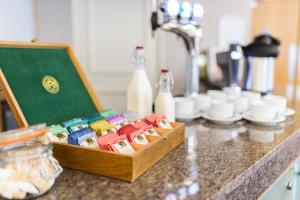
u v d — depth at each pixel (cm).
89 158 65
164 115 94
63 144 67
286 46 440
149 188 59
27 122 72
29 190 54
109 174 64
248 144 89
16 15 111
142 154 65
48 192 58
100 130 74
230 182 63
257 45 153
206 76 213
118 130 75
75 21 209
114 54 225
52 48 91
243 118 118
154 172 67
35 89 79
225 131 104
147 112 104
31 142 57
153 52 221
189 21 125
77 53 216
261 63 154
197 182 62
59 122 81
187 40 135
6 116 101
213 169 69
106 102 229
